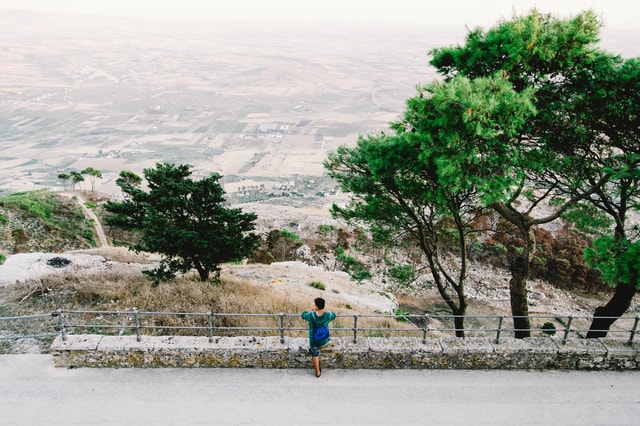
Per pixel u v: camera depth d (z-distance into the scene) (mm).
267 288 20078
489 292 33156
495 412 7902
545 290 34656
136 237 47969
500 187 9195
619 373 9094
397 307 27891
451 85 8508
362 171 13906
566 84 10211
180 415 7637
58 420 7457
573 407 8086
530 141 11164
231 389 8328
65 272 17859
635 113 9617
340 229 42906
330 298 22438
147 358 8844
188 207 16188
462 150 9141
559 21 9266
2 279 17000
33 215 44750
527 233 11969
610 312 12086
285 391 8305
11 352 9867
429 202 13070
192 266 17297
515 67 9547
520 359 9109
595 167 11086
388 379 8742
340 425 7504
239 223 17297
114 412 7672
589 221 13758
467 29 10320
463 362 9102
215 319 13000
